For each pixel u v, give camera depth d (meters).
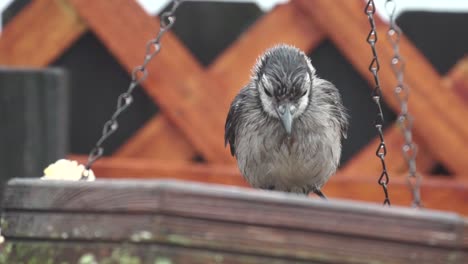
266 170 8.77
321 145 8.65
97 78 11.23
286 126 8.26
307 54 10.78
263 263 5.77
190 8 11.03
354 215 5.84
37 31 11.16
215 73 10.74
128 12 10.87
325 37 10.74
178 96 10.77
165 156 10.88
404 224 5.88
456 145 10.68
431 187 10.49
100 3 10.91
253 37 10.72
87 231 5.99
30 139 10.38
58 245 6.13
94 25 10.90
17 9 11.42
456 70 10.77
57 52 11.16
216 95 10.73
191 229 5.71
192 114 10.76
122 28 10.86
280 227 5.79
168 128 10.89
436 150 10.71
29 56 11.20
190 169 10.62
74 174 7.63
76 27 11.09
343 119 9.03
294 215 5.79
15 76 10.38
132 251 5.79
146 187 5.76
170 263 5.70
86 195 6.02
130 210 5.79
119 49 10.87
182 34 11.04
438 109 10.70
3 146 10.34
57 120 10.47
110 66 11.20
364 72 10.68
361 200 10.54
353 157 10.85
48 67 11.22
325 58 10.84
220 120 10.73
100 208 5.94
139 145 10.91
